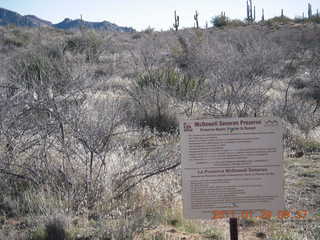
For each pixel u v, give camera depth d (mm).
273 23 49219
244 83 9688
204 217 3957
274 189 3939
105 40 20906
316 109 11867
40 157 5477
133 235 4316
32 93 5715
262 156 3938
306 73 16344
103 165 5488
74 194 5082
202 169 3955
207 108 9766
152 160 6039
